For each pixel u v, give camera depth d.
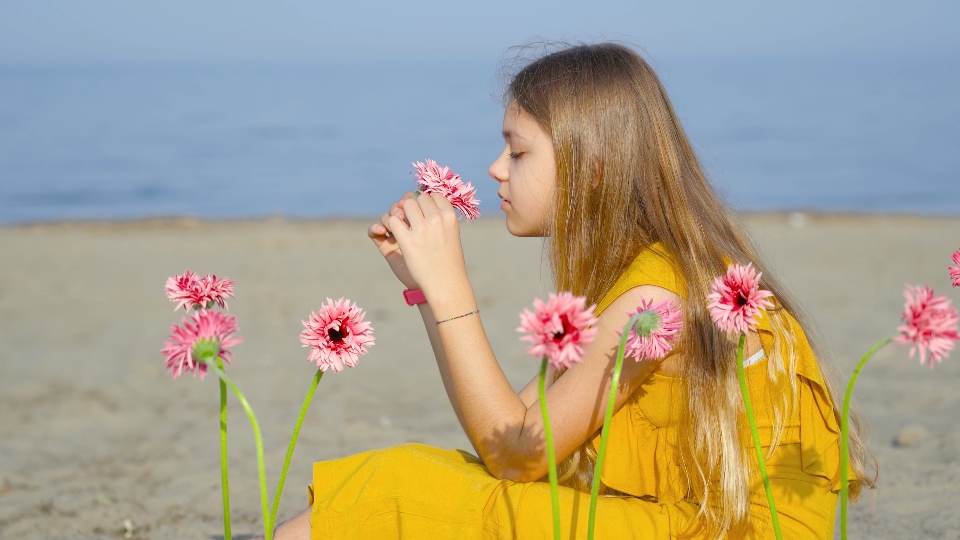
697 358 1.64
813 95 56.91
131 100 58.84
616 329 1.66
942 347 1.19
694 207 1.78
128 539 2.92
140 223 13.49
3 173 22.91
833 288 7.56
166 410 4.66
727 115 40.69
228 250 10.30
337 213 17.64
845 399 1.33
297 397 4.82
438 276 1.67
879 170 23.11
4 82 113.69
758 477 1.67
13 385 5.14
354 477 1.72
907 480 3.27
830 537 1.69
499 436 1.65
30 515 3.16
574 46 1.92
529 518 1.61
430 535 1.65
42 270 9.01
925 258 9.13
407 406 4.61
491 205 17.02
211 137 33.06
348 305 1.46
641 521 1.63
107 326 6.70
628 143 1.78
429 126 37.84
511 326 6.31
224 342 1.35
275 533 1.71
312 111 47.84
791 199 18.83
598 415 1.68
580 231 1.81
